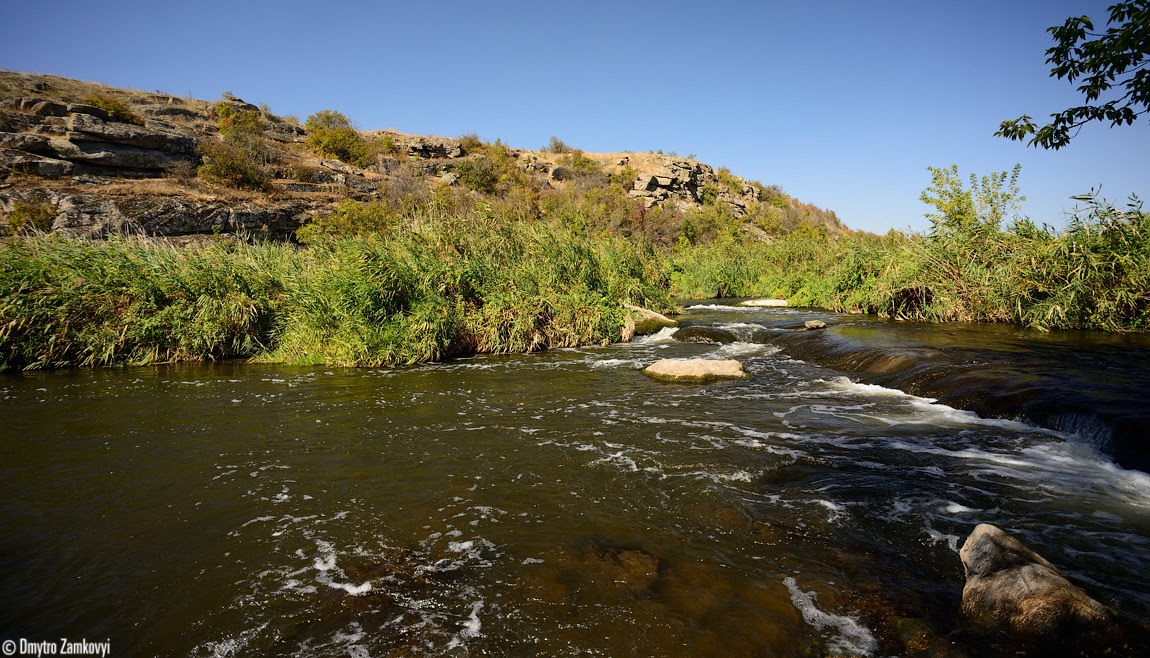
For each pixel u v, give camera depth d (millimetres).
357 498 5066
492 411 7941
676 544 4191
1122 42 5188
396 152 53188
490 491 5195
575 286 15305
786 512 4676
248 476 5566
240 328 12758
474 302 13891
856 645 3080
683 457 6012
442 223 14984
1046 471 5352
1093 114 5953
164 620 3375
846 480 5305
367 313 12094
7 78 36938
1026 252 13477
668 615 3357
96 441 6598
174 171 33281
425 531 4449
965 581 3645
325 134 47781
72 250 12352
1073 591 3117
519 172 55125
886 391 8789
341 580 3781
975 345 10375
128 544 4250
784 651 3047
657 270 21516
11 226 23828
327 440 6660
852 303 18703
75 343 11625
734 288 29688
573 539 4293
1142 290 11633
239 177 35094
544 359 12406
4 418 7551
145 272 12508
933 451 6012
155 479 5480
